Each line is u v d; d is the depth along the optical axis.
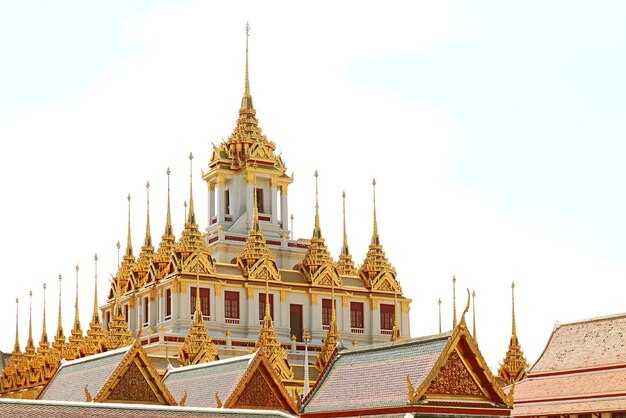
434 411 70.06
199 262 156.50
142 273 168.62
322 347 155.00
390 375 75.00
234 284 159.00
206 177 178.00
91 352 150.62
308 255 168.88
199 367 98.88
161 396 86.38
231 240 169.50
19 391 166.25
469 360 71.75
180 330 152.75
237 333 157.75
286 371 138.12
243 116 178.25
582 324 112.38
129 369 85.69
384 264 173.12
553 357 111.62
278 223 176.38
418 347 74.50
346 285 170.38
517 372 148.50
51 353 157.88
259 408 89.38
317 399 80.38
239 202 174.88
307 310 165.25
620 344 105.06
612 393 98.69
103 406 67.44
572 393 103.06
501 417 71.75
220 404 87.75
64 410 65.75
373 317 169.75
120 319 144.00
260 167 174.00
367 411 73.94
